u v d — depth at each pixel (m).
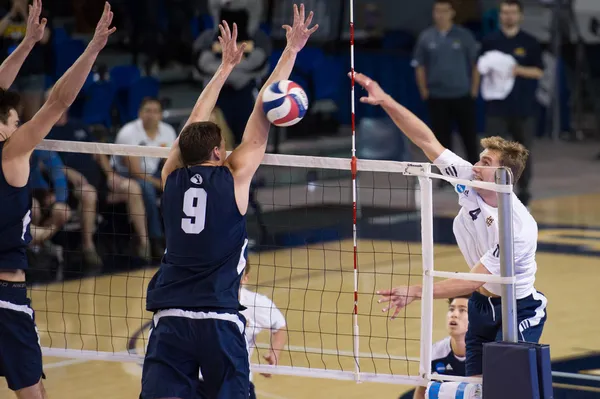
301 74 34.44
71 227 23.77
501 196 10.04
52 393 14.07
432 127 31.45
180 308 9.80
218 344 9.70
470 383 10.58
